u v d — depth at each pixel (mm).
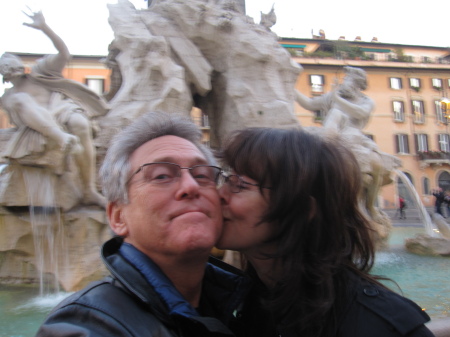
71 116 6246
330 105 10094
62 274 5840
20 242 6070
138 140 1501
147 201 1383
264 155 1470
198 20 8375
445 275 6781
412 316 1261
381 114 36219
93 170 6434
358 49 37969
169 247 1354
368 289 1376
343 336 1317
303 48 40375
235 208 1506
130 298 1234
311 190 1459
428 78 37594
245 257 1835
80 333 1067
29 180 6016
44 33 6285
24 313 4691
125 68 7898
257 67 8125
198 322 1262
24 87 6355
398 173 10234
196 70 8312
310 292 1420
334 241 1455
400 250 9531
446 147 37438
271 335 1624
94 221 6016
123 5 8570
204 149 1625
